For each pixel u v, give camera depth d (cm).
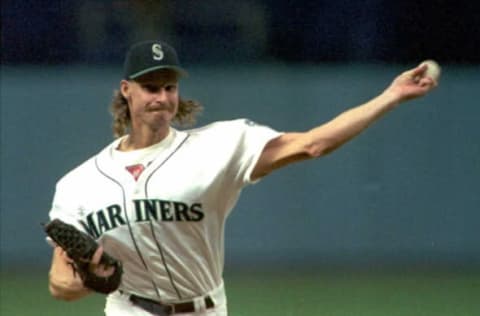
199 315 2464
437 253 5972
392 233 5978
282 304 4694
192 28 6312
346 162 5972
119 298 2480
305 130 6031
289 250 5975
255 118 6047
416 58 6362
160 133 2403
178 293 2441
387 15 6356
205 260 2425
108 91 6044
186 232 2384
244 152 2320
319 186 5981
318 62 6406
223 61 6312
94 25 6362
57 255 2381
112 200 2388
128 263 2425
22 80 6050
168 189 2353
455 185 6000
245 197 5978
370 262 5794
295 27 6394
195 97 6050
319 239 5978
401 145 5991
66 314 4519
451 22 6338
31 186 6031
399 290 5003
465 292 4941
